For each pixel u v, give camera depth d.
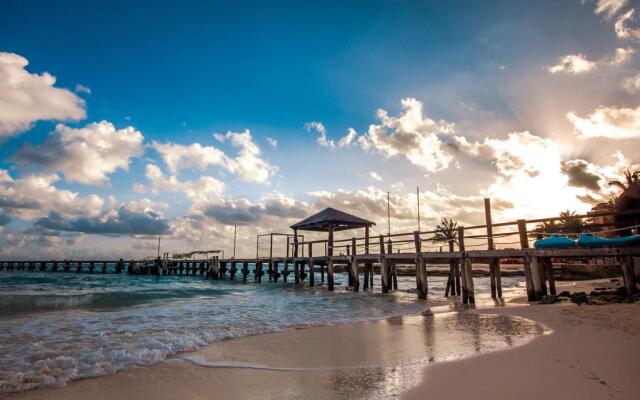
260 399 4.80
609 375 4.89
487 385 4.79
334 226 30.72
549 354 6.14
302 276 32.91
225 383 5.54
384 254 20.86
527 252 13.66
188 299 18.70
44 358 7.10
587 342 6.87
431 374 5.45
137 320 11.62
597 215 12.19
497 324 9.76
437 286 30.30
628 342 6.69
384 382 5.24
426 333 9.01
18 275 55.81
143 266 59.12
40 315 12.76
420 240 18.23
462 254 15.71
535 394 4.35
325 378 5.59
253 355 7.25
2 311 13.89
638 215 14.15
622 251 11.45
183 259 54.44
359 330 9.80
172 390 5.29
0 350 7.66
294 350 7.63
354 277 23.22
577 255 12.37
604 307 10.63
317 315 12.87
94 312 13.55
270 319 11.95
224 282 37.75
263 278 47.97
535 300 13.44
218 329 9.99
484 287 27.70
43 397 5.14
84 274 60.84
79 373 6.12
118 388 5.43
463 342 7.71
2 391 5.36
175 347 7.79
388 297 19.41
